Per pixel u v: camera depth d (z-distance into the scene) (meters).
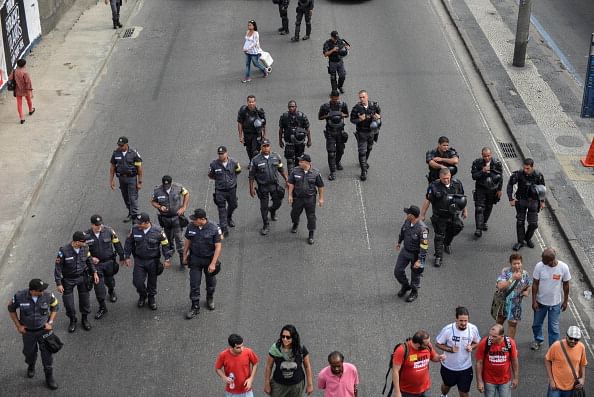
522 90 46.12
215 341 29.20
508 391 24.78
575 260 33.59
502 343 24.33
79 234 28.30
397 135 41.91
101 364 28.28
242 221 35.56
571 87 46.75
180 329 29.77
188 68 48.88
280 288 31.72
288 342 23.62
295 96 45.38
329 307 30.72
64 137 42.25
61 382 27.55
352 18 54.72
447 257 33.41
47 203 37.19
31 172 39.06
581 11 57.00
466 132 42.41
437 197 32.06
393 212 36.12
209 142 41.41
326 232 34.84
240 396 24.72
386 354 28.56
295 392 24.11
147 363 28.31
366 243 34.22
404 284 30.75
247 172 38.88
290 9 56.25
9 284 32.34
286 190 37.66
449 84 46.94
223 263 33.06
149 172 38.94
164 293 31.53
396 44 51.25
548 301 27.89
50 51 50.94
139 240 29.48
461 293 31.47
